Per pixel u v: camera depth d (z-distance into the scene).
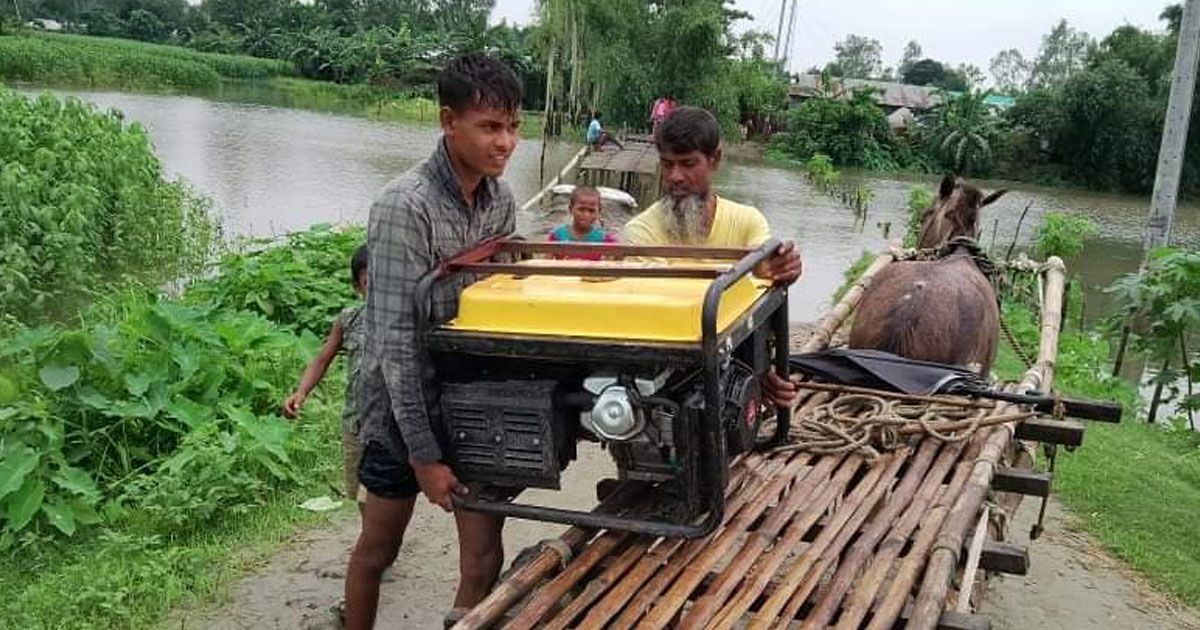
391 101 51.59
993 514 3.49
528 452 2.76
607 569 2.75
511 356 2.65
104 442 5.46
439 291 2.90
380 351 2.83
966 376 4.07
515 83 2.99
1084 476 6.39
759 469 3.40
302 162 24.53
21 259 8.53
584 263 3.07
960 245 5.39
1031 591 4.91
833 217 23.64
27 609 4.14
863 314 4.75
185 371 5.87
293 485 5.57
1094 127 45.91
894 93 60.34
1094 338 11.11
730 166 38.03
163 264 11.02
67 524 4.73
